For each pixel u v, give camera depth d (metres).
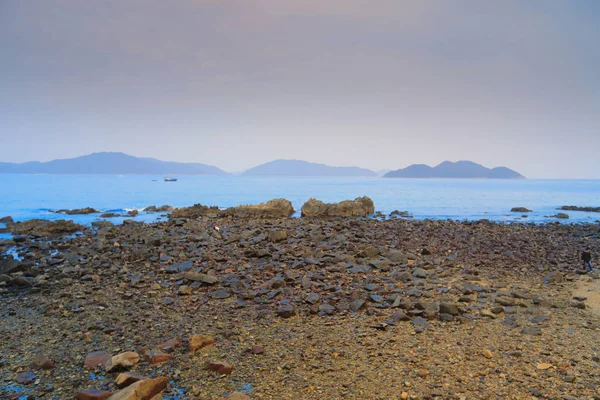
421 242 24.11
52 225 32.31
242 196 86.12
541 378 7.68
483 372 7.90
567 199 88.56
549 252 21.66
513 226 34.47
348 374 7.91
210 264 17.48
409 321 10.91
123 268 16.83
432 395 7.08
